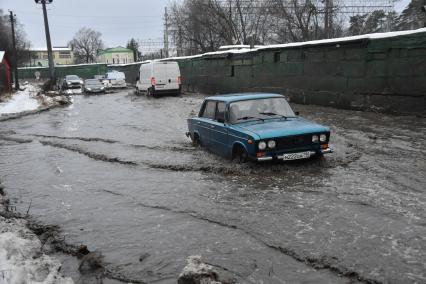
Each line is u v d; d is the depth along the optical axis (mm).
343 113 15500
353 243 4867
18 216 6664
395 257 4488
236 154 8570
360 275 4180
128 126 15898
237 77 24344
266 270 4434
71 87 49062
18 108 25547
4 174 9492
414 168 7809
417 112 13602
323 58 17422
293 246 4902
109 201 7102
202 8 47125
